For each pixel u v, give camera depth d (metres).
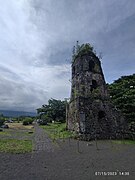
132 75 31.08
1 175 7.49
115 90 26.89
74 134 19.98
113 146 14.95
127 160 10.27
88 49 24.77
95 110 20.62
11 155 11.09
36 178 7.19
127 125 20.56
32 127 40.12
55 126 40.50
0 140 17.02
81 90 22.05
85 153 12.15
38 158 10.54
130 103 21.70
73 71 26.02
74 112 22.02
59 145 15.32
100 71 23.97
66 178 7.25
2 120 41.00
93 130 19.58
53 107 55.62
